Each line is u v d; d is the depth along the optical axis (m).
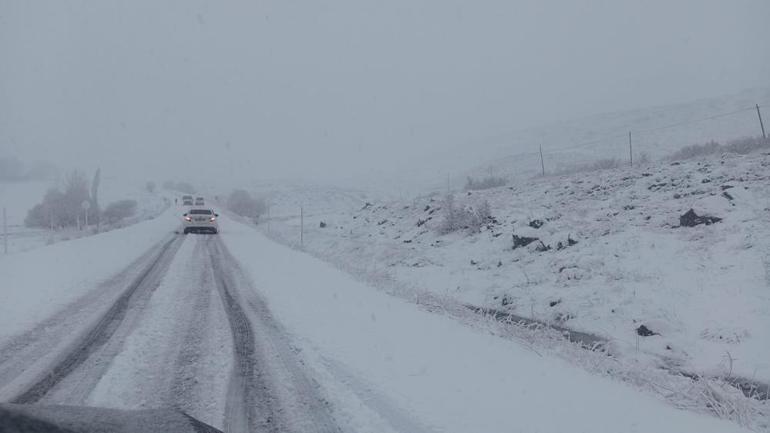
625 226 18.19
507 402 5.39
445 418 4.89
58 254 17.52
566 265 15.96
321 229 34.19
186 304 10.10
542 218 20.27
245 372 6.23
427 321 9.23
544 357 7.74
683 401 6.81
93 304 9.82
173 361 6.58
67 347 7.04
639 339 11.14
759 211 16.11
